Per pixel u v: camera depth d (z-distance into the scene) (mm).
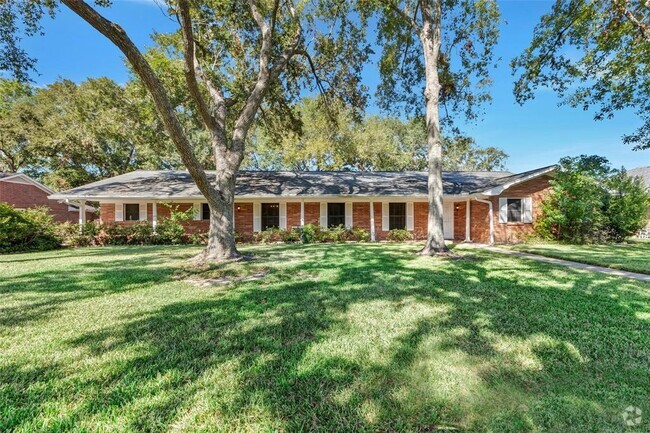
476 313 3662
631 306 3939
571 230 12664
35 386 2168
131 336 3070
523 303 4059
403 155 25031
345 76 12125
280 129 13953
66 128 20844
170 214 14109
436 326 3254
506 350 2686
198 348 2785
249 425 1764
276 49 10789
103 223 13414
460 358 2543
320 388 2127
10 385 2182
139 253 9594
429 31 9398
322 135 22016
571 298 4289
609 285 5070
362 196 13578
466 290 4742
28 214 11273
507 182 12328
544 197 13273
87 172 23656
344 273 6148
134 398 2020
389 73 12039
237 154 8359
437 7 9266
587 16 9000
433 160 9062
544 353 2631
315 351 2688
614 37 8984
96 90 18781
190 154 6793
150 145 18469
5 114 19594
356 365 2434
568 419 1804
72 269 6758
